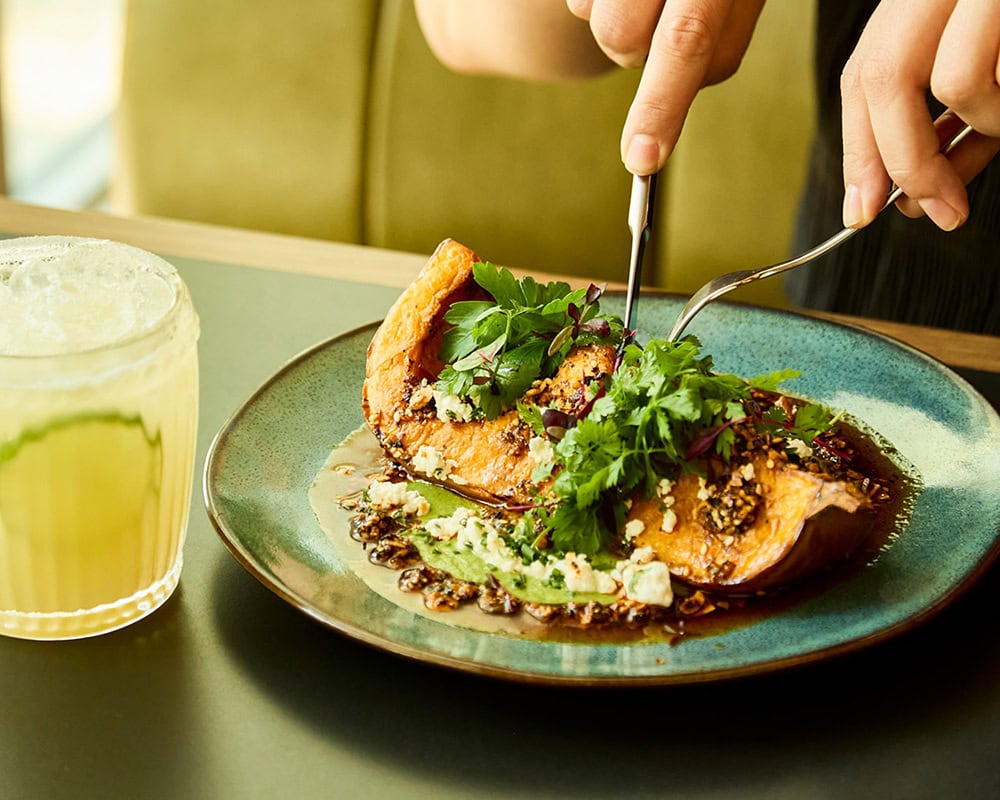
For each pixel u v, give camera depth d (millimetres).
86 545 575
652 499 612
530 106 1287
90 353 554
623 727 555
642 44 701
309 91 1304
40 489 562
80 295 584
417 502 640
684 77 658
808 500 590
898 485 652
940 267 968
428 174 1319
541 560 607
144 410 569
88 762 545
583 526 609
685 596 595
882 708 562
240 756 547
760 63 1229
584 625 581
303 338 783
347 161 1319
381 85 1298
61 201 1698
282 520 627
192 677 576
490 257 1346
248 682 574
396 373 673
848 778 539
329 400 697
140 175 1370
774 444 622
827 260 1003
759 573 589
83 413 556
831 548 593
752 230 1276
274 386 691
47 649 588
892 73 631
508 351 658
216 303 812
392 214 1339
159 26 1312
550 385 653
